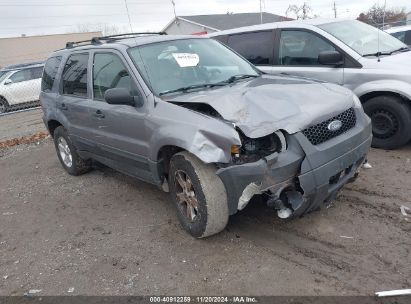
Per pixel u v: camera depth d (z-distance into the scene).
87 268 3.88
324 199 3.75
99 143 5.25
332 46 6.19
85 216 5.06
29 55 49.16
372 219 4.09
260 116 3.56
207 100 3.79
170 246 4.05
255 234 4.06
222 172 3.53
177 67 4.61
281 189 3.51
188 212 4.05
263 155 3.50
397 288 3.09
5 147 9.59
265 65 6.94
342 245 3.71
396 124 5.72
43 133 10.48
